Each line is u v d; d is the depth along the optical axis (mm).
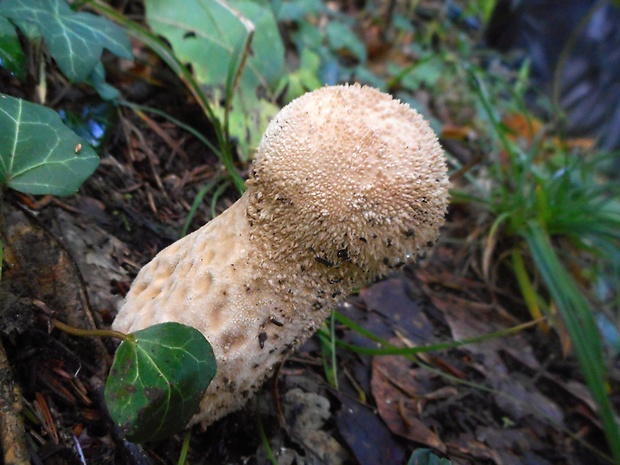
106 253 167
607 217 285
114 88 198
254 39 237
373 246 120
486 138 343
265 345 133
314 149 115
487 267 266
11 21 152
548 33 491
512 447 188
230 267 127
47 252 135
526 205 284
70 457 121
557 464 193
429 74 370
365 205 115
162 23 218
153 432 115
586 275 329
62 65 156
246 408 155
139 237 180
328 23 334
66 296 138
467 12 458
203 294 128
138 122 214
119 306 154
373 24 393
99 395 134
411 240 125
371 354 181
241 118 227
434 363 207
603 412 198
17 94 175
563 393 230
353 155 114
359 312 213
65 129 131
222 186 209
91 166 130
